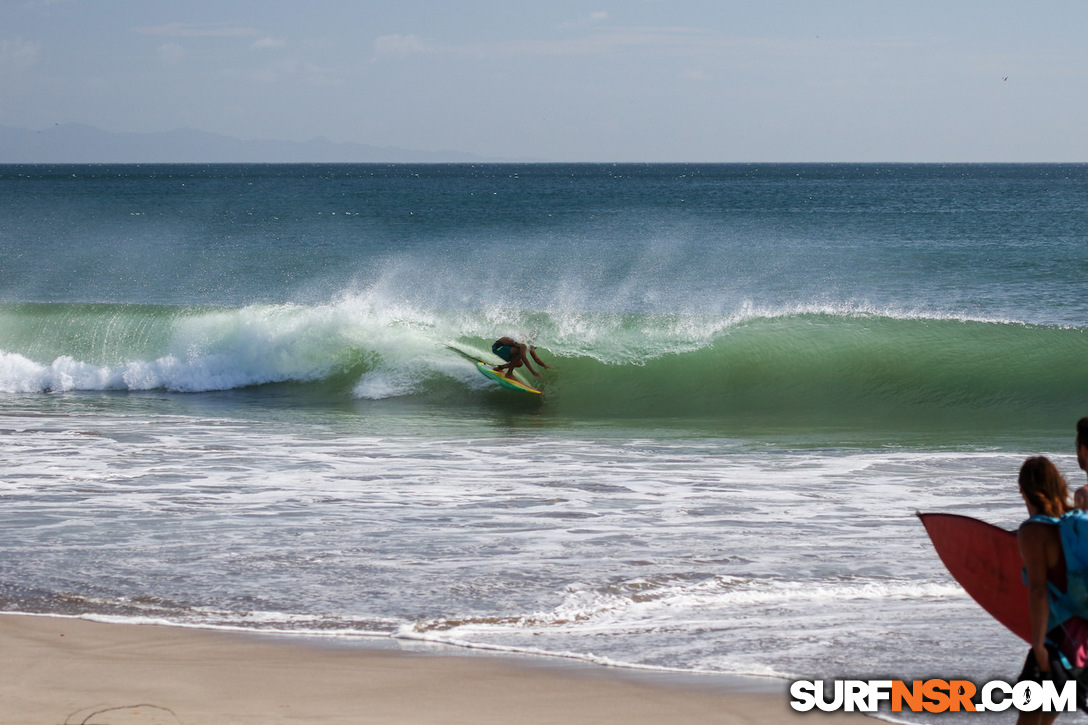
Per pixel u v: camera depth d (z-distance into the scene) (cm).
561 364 4462
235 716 1050
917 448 3066
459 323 4738
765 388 4200
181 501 2225
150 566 1688
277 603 1489
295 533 1925
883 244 10162
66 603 1488
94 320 4881
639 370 4397
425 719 1055
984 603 1028
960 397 4000
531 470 2662
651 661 1257
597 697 1132
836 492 2345
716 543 1844
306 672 1208
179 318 4791
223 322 4753
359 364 4516
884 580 1596
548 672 1219
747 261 8488
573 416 3825
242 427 3478
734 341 4525
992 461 2789
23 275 7844
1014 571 1002
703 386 4262
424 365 4412
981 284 7138
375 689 1152
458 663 1248
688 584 1577
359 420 3703
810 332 4519
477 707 1098
